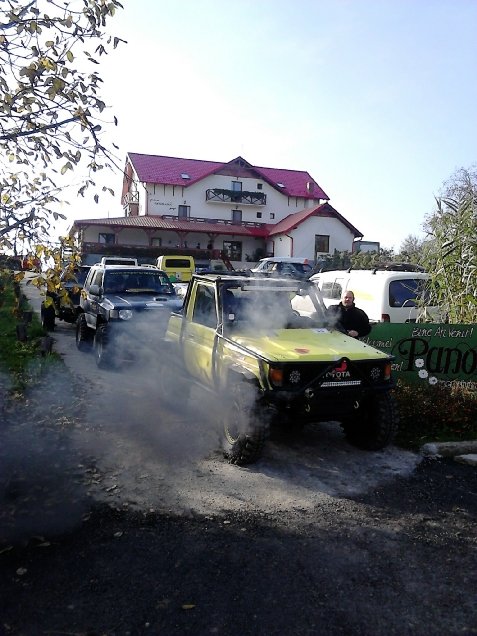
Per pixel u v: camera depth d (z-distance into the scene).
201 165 47.47
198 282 7.07
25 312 14.78
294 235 43.44
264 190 47.28
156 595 3.24
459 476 5.30
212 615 3.07
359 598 3.28
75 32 4.16
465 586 3.45
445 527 4.23
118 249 38.94
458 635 2.98
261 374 5.15
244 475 5.17
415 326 7.59
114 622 2.99
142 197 45.44
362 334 7.47
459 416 6.61
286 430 6.58
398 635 2.97
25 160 4.46
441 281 8.26
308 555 3.75
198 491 4.77
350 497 4.74
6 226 4.30
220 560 3.65
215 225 44.59
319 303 6.83
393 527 4.21
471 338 7.64
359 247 33.94
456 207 8.48
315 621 3.05
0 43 4.07
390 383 5.66
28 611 3.06
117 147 4.50
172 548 3.78
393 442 6.16
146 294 10.89
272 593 3.30
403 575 3.54
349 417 5.65
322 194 48.81
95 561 3.59
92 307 10.79
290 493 4.79
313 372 5.29
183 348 7.08
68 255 4.58
